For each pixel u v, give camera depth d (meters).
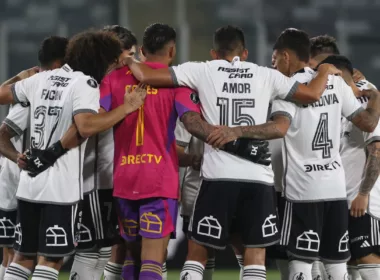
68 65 16.03
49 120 15.49
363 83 18.27
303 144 16.20
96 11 45.41
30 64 44.44
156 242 15.61
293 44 16.72
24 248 15.61
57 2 46.34
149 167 15.61
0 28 43.91
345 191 16.44
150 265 15.41
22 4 45.88
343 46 44.28
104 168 17.09
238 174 15.32
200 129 15.22
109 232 17.12
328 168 16.20
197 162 16.97
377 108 16.86
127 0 44.09
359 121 16.53
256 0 45.41
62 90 15.51
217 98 15.46
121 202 15.98
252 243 15.49
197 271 15.64
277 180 17.17
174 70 15.62
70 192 15.41
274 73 15.71
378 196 17.58
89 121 14.98
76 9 45.66
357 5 46.19
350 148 17.69
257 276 15.38
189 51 42.47
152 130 15.74
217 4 44.12
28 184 15.51
